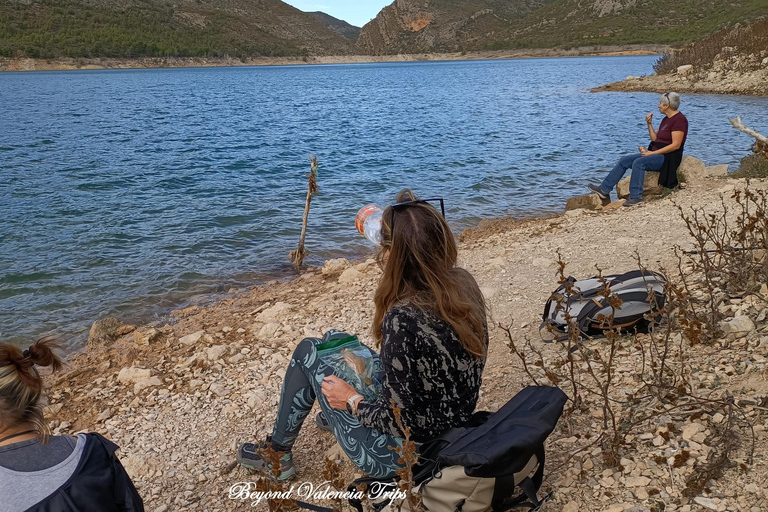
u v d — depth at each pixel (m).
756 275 5.09
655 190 10.95
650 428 3.40
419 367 2.43
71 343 7.00
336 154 20.59
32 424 1.97
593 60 157.00
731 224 8.12
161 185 15.88
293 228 11.74
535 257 7.88
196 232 11.49
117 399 5.25
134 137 26.89
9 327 7.46
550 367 4.49
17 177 17.08
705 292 5.39
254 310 7.34
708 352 4.21
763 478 2.81
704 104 28.97
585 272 6.96
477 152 19.53
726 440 3.04
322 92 66.19
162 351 6.24
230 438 4.39
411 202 2.50
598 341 4.80
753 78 34.03
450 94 52.69
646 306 4.68
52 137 26.89
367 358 3.04
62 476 1.88
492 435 2.44
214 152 21.84
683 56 43.66
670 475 2.98
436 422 2.54
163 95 63.69
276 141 24.77
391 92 61.22
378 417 2.55
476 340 2.48
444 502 2.40
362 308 6.92
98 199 14.25
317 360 3.06
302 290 8.16
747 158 12.35
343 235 11.29
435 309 2.43
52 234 11.38
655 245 7.68
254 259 10.01
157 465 4.11
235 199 14.17
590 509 2.87
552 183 14.71
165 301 8.27
